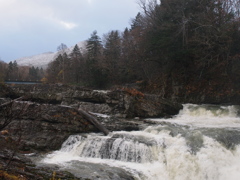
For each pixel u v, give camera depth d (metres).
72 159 11.64
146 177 9.87
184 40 31.73
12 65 109.94
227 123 18.11
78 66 68.69
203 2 31.39
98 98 21.41
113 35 66.88
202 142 12.03
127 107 19.91
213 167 10.77
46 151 12.94
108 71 52.31
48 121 14.56
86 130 14.77
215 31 28.91
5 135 13.05
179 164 11.02
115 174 9.40
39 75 134.00
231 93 26.72
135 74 47.34
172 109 22.94
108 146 12.19
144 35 38.84
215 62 30.05
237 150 11.57
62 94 22.77
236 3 29.25
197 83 30.64
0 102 15.81
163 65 37.88
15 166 8.54
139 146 11.77
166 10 34.78
